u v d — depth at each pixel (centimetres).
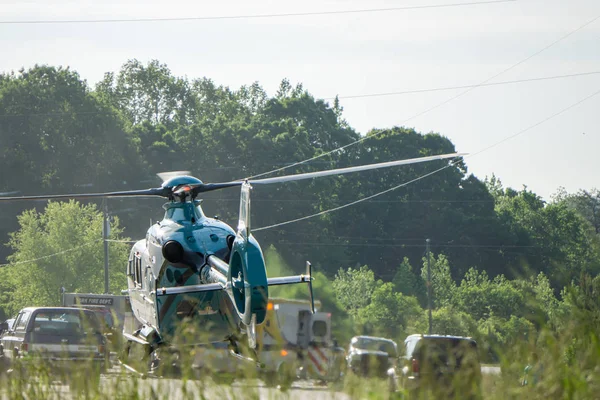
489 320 2767
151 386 2959
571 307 2706
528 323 2627
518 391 2409
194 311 5609
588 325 2575
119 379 3116
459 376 2514
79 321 8019
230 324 5559
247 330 4881
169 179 6109
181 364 3067
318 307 5216
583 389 2336
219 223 5988
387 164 5325
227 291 5238
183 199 6022
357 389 2548
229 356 2917
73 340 7681
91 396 3150
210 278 5559
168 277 5756
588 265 3116
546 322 2577
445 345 2691
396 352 2914
